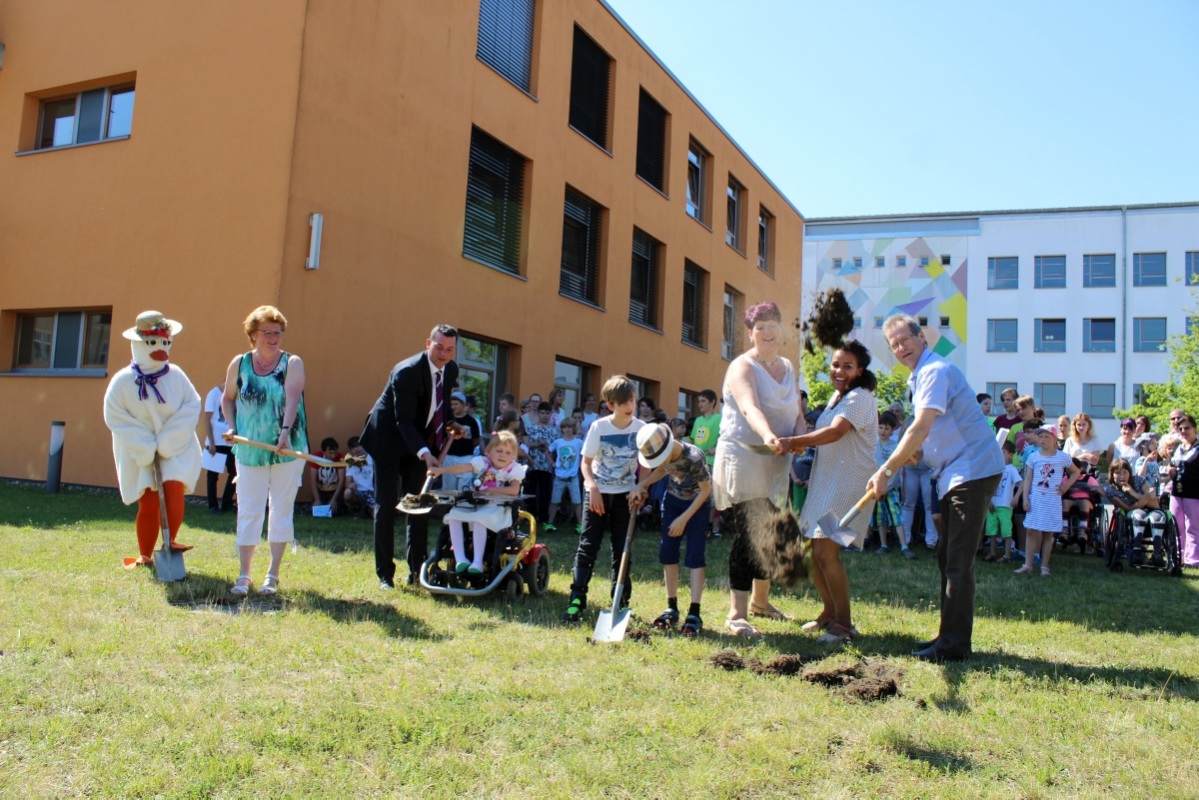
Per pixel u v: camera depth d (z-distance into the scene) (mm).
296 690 3352
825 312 4945
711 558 8289
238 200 10336
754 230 24016
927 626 5270
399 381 5691
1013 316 40938
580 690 3492
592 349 16125
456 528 5551
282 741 2826
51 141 12680
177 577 5277
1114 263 40000
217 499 9734
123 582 5102
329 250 10469
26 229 12273
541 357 14586
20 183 12383
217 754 2701
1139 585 7941
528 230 14281
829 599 5074
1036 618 5855
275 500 5277
